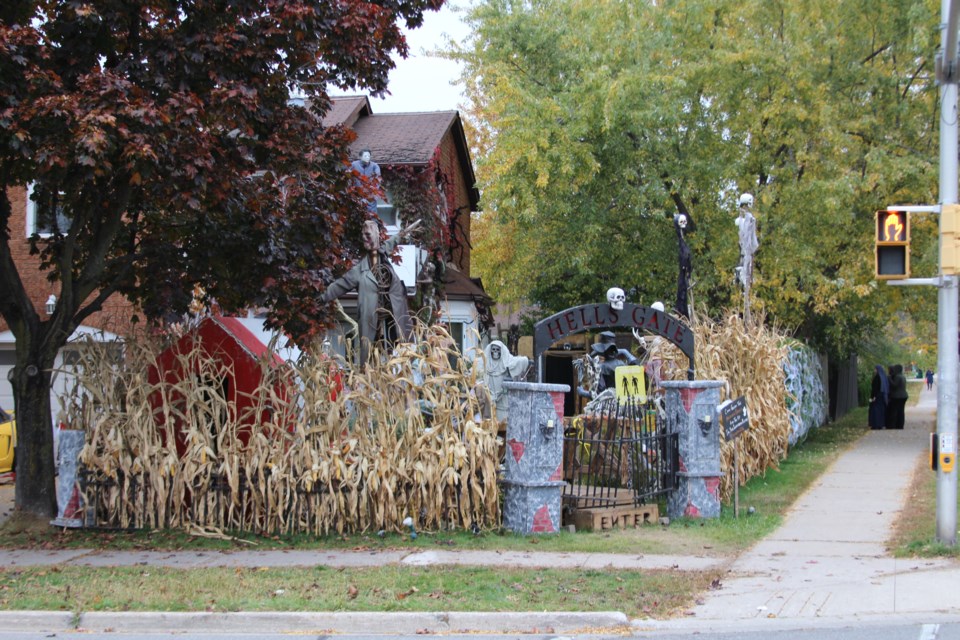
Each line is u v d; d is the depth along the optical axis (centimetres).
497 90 2608
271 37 1245
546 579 978
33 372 1309
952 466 1105
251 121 1279
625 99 2428
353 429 1281
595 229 2505
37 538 1231
